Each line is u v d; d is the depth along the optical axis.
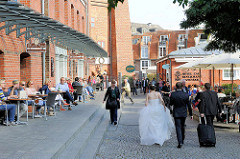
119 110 15.29
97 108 12.89
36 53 13.09
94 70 35.81
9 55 9.77
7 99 8.19
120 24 37.53
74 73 22.23
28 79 12.50
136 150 6.89
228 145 7.38
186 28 9.95
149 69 45.62
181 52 25.55
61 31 10.17
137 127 10.39
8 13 6.69
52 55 14.91
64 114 10.56
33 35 10.66
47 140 5.86
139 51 65.06
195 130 9.73
